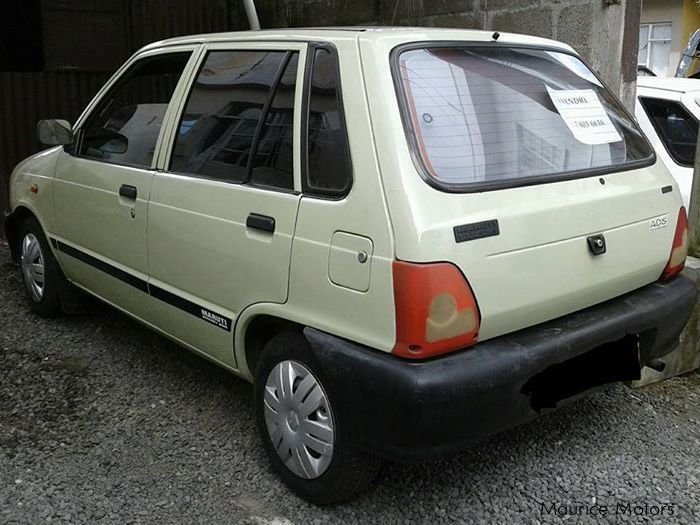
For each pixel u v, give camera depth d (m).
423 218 2.53
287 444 3.08
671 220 3.38
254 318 3.18
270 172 3.09
